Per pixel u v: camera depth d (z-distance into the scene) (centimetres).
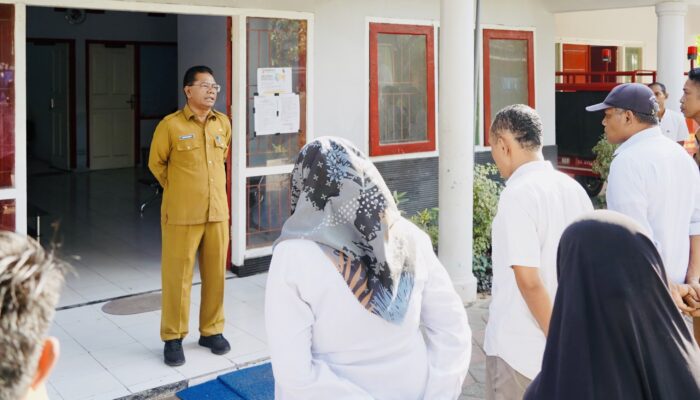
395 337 202
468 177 576
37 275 113
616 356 147
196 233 451
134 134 1305
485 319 551
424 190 759
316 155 202
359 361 201
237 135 622
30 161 1342
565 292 154
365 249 200
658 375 146
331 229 199
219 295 470
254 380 433
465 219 578
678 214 304
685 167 305
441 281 219
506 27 819
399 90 732
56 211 920
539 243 250
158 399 418
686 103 366
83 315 539
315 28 660
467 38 569
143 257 707
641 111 307
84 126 1256
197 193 447
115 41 1266
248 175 632
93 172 1250
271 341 198
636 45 1383
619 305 147
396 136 734
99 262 686
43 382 118
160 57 1323
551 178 257
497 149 268
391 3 713
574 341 150
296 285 197
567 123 1012
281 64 642
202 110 453
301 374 194
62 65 1245
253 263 646
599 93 978
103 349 474
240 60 616
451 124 570
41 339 112
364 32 694
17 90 504
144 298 581
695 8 1376
